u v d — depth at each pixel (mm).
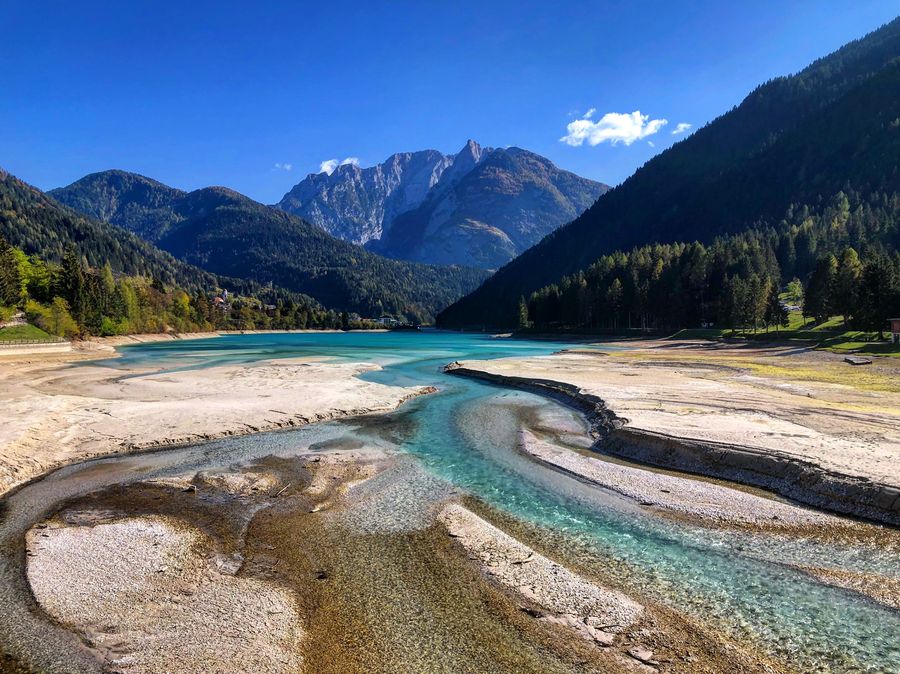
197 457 27188
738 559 15766
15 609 13055
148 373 61812
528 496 21328
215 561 15633
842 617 12734
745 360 70312
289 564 15500
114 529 17953
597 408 36812
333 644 11820
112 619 12641
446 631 12297
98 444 28641
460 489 22156
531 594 13836
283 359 81125
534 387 50312
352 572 15023
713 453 24469
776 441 25203
